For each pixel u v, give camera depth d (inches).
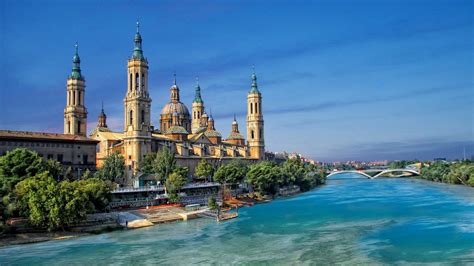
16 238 3422.7
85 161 5831.7
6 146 4950.8
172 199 5310.0
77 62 7042.3
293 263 2726.4
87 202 3890.3
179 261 2812.5
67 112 6875.0
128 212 4603.8
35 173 4077.3
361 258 2834.6
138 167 6245.1
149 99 6653.5
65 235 3627.0
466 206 5369.1
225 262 2770.7
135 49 6643.7
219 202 5777.6
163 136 7785.4
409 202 5964.6
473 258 2807.6
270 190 7244.1
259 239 3484.3
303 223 4279.0
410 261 2755.9
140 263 2773.1
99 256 2960.1
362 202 6141.7
